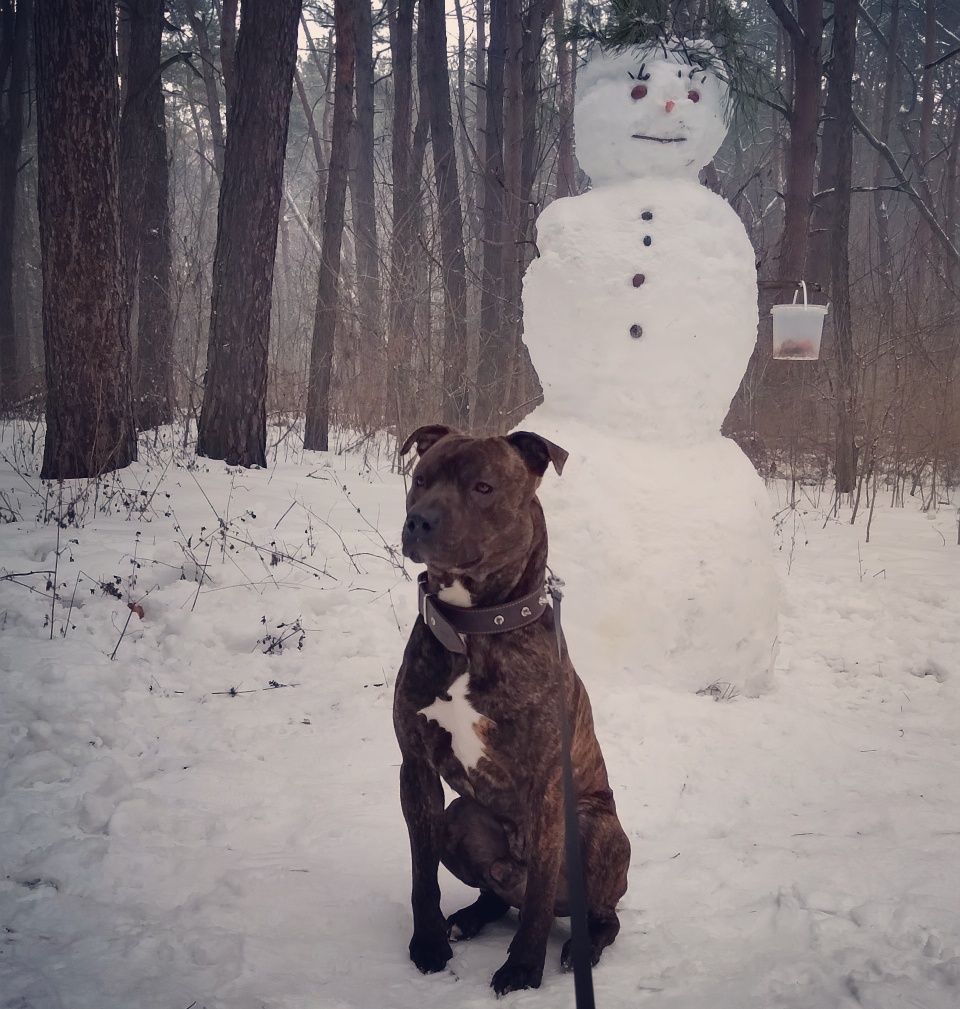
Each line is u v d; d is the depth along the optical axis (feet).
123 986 4.54
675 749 7.73
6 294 32.40
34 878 5.59
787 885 5.65
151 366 22.84
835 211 20.27
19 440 18.80
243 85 16.93
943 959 4.87
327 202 21.62
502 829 5.05
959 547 15.10
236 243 17.10
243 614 10.04
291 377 24.68
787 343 10.43
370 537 12.91
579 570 8.52
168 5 39.14
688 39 9.82
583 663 8.57
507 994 4.60
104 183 14.83
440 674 4.76
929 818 6.59
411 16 30.94
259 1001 4.45
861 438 20.81
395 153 30.94
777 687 9.39
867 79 55.83
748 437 23.16
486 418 20.93
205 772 7.14
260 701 8.61
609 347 8.90
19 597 9.80
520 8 21.58
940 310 23.88
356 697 8.74
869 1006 4.46
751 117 10.08
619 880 5.06
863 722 8.58
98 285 14.89
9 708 7.82
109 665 8.66
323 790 6.93
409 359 20.80
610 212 9.06
